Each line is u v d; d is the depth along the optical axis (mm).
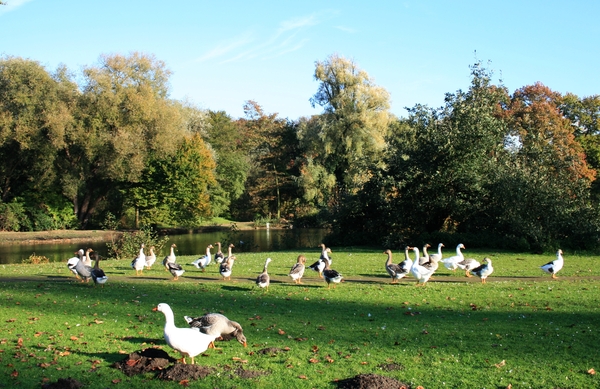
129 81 68500
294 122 98438
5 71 61656
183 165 73562
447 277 27797
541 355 13383
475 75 46469
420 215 45719
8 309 18891
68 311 18641
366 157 52000
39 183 66688
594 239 38062
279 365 12586
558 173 41469
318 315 18078
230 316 17859
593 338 14883
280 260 36031
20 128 60531
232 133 102250
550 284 24688
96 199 73312
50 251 51125
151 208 72750
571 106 78188
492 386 11305
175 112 69500
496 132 44906
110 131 66625
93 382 11406
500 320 17266
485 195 42938
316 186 75188
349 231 51562
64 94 65000
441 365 12617
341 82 72062
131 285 24953
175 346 12172
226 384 11320
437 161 44469
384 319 17469
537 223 39125
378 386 10883
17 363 12578
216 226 82562
